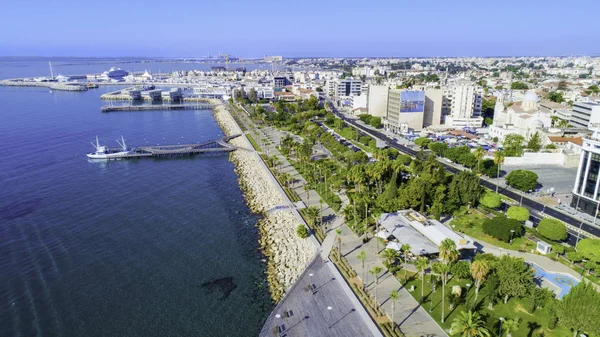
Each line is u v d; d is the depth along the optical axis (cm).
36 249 13088
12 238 13800
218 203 17275
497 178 18075
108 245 13425
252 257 12762
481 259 9800
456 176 15138
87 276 11612
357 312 9269
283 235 13812
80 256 12688
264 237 14038
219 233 14412
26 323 9712
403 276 10594
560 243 12138
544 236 12081
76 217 15588
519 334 8206
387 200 14200
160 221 15350
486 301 9362
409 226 12650
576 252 10875
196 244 13588
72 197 17738
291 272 11512
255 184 19162
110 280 11431
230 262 12444
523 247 11912
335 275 10838
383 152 18938
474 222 13638
